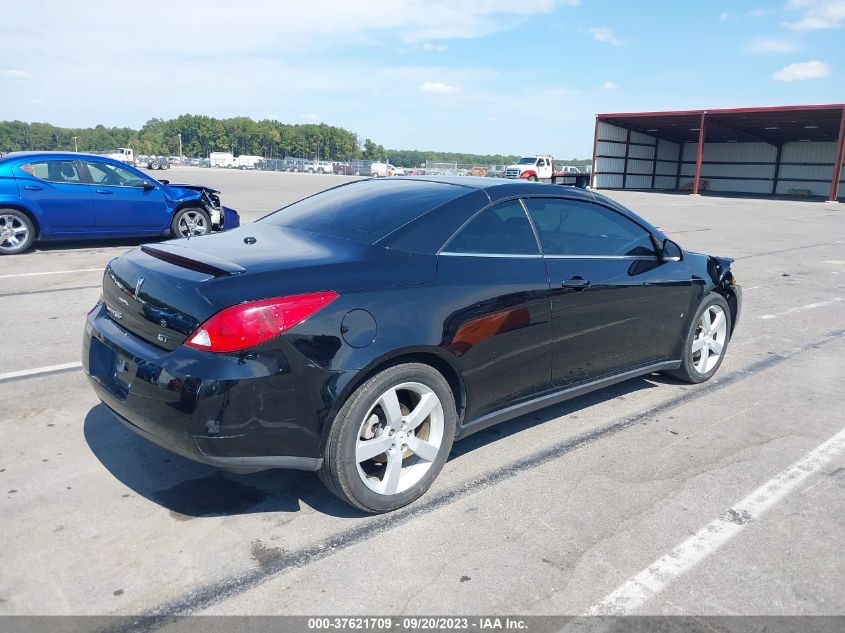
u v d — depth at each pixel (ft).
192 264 9.64
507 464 11.85
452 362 10.36
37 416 13.20
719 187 173.37
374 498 9.82
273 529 9.60
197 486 10.75
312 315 8.93
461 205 11.30
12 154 31.86
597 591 8.39
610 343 13.34
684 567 8.93
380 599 8.13
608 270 13.07
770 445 12.91
